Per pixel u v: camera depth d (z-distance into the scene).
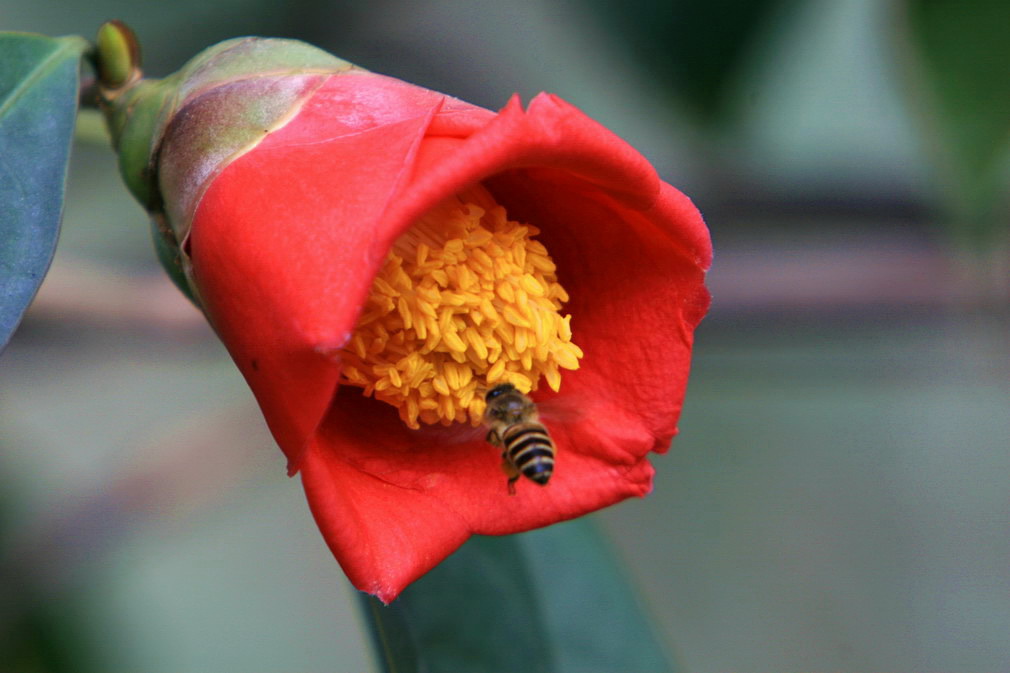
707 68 0.50
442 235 0.44
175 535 0.52
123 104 0.45
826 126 0.53
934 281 0.51
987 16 0.47
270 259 0.42
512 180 0.45
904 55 0.48
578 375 0.46
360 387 0.45
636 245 0.45
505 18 0.52
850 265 0.52
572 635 0.49
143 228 0.51
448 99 0.44
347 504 0.43
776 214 0.52
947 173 0.48
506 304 0.44
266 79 0.44
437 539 0.44
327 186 0.42
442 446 0.45
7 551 0.50
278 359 0.42
